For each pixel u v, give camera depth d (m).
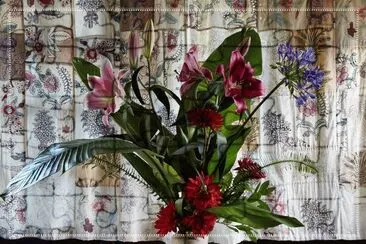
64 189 1.32
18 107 1.31
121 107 0.97
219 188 0.94
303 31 1.29
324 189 1.29
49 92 1.31
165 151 0.96
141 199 1.30
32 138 1.32
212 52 1.20
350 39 1.28
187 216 0.92
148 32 1.01
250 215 0.91
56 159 0.88
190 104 0.96
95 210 1.31
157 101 1.25
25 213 1.32
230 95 0.92
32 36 1.30
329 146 1.28
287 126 1.29
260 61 1.10
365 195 1.29
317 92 1.27
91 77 0.95
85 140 0.94
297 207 1.29
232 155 1.04
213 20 1.29
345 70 1.29
